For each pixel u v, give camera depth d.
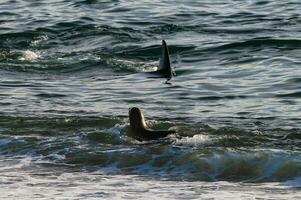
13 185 33.84
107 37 80.44
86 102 54.06
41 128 44.72
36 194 32.16
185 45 74.75
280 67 64.50
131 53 73.62
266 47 72.62
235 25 84.75
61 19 89.56
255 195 31.56
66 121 45.94
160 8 95.94
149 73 65.00
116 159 37.97
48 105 52.81
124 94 56.94
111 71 66.81
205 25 85.12
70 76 65.12
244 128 44.47
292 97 54.31
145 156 37.97
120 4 99.00
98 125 45.06
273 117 48.06
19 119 46.75
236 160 36.38
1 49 77.62
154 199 31.17
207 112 50.06
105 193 32.22
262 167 35.53
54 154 39.44
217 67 66.19
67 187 33.38
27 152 40.09
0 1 105.06
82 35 82.06
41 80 63.19
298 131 43.38
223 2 100.25
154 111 50.66
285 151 37.56
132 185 33.66
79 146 40.44
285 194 31.67
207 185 33.56
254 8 94.81
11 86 60.50
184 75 63.62
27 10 97.44
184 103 53.34
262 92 56.19
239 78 61.50
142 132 41.91
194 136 41.31
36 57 72.81
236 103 52.97
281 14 90.06
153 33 82.06
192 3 99.88
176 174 35.62
